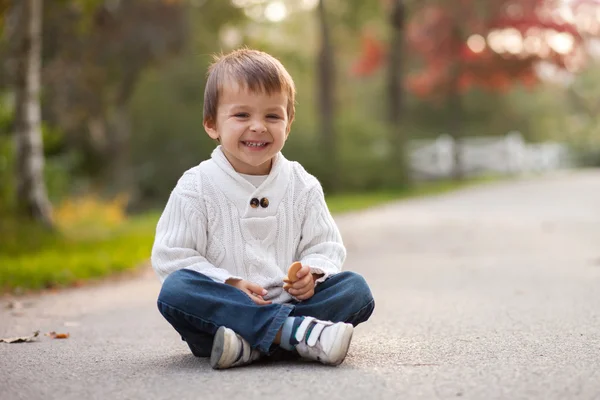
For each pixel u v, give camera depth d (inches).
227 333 150.3
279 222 167.2
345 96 1840.6
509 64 1237.1
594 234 493.4
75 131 903.7
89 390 141.8
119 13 884.0
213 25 1109.1
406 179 1072.2
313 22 1599.4
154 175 1136.8
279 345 155.6
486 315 225.9
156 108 1162.0
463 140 1606.8
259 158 162.1
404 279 323.3
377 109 1882.4
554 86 2133.4
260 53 168.1
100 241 470.9
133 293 302.4
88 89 864.9
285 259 168.1
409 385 138.9
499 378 143.6
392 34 1123.3
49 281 326.0
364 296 163.9
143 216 789.2
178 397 134.0
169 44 928.9
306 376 146.3
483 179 1298.0
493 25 1198.9
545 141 1968.5
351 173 1058.7
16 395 139.3
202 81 1151.0
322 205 173.0
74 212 570.9
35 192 472.1
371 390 135.5
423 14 1259.8
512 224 576.4
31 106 473.7
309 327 153.6
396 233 541.0
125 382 147.1
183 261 161.0
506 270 342.3
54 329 219.0
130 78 948.6
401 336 192.7
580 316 220.7
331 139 1062.4
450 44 1231.5
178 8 937.5
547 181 1188.5
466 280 313.6
